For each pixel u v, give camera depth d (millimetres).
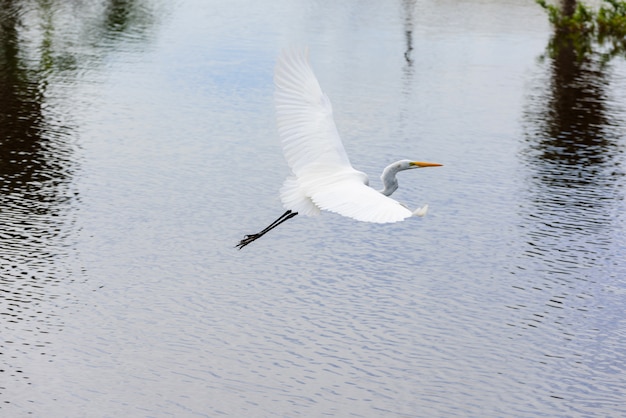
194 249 18594
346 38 37094
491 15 43625
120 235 19141
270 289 17062
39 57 32594
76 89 29031
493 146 25016
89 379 14227
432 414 13500
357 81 30703
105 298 16625
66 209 20312
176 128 25641
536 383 14359
